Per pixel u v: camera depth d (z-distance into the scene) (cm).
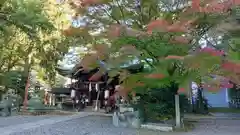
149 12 891
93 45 790
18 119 1169
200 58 624
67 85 2039
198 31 772
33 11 1265
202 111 1423
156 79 849
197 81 742
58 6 1602
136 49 751
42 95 1814
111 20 900
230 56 654
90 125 998
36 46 1684
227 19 732
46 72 1881
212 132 852
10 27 1394
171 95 1052
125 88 952
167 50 753
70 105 1809
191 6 724
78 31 865
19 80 1855
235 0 656
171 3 823
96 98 1797
